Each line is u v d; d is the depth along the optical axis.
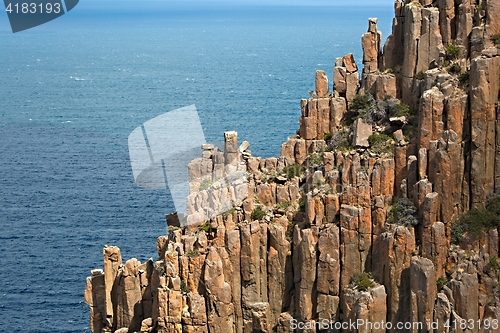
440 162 108.69
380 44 128.00
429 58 119.62
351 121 125.25
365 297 107.75
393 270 108.81
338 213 115.38
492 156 110.50
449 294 105.44
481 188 110.56
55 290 183.38
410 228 108.94
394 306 109.00
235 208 120.31
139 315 121.62
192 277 116.00
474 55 116.81
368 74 126.75
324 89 128.38
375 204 112.69
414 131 117.00
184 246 117.44
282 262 117.62
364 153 117.81
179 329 114.00
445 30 119.50
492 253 108.38
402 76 122.44
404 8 123.56
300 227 117.94
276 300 118.56
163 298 113.94
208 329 114.94
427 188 109.00
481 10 117.81
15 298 180.12
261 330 117.69
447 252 108.69
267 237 118.12
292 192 121.75
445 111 111.50
